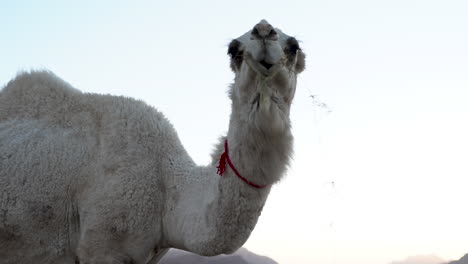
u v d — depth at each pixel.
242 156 3.71
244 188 3.77
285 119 3.57
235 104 3.81
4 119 4.89
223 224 3.86
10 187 4.54
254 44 3.46
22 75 5.14
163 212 4.49
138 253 4.37
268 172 3.67
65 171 4.54
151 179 4.50
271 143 3.58
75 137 4.68
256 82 3.52
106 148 4.55
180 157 4.75
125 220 4.30
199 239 4.02
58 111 4.84
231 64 3.95
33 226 4.49
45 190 4.52
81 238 4.41
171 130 4.98
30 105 4.91
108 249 4.27
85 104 4.90
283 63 3.47
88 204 4.41
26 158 4.61
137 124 4.75
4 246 4.54
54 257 4.54
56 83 5.02
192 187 4.37
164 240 4.52
